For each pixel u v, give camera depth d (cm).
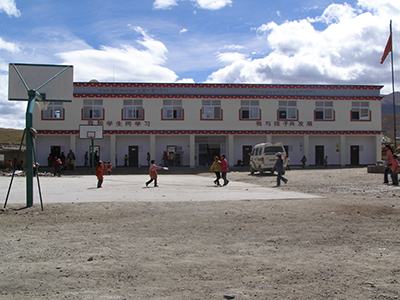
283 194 1422
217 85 3938
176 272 522
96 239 712
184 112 3872
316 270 525
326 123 4038
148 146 3978
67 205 1146
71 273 516
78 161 3881
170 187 1811
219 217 938
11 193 1505
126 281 486
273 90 4000
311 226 820
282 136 4097
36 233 762
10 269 534
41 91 1255
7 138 8494
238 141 4094
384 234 738
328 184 1830
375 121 4097
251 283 477
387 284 467
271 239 708
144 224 855
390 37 3122
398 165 1670
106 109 3784
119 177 2680
